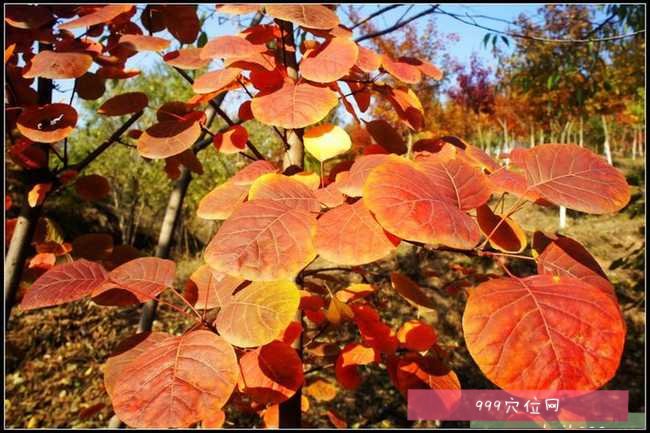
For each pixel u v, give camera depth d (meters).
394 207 0.81
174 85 8.41
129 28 1.63
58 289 1.05
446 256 6.50
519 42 5.21
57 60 1.21
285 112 1.06
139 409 0.77
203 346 0.88
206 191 9.66
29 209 1.48
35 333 5.95
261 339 0.88
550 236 1.09
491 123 17.50
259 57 1.26
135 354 1.08
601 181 0.96
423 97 12.45
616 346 0.66
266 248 0.85
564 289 0.76
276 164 1.53
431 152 1.38
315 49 1.25
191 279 1.21
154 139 1.26
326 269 1.57
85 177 1.79
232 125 1.44
